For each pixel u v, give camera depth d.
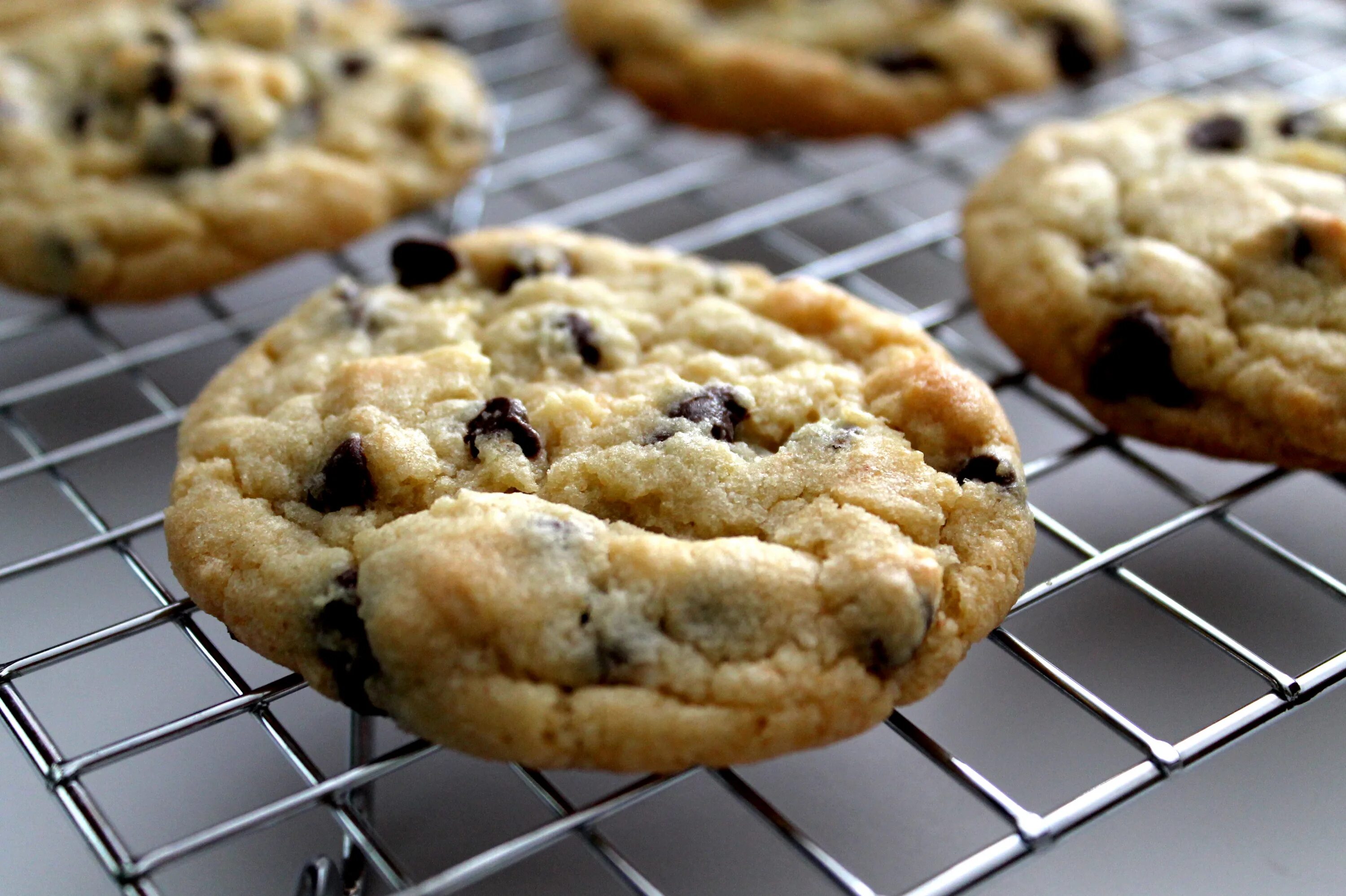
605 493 0.29
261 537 0.29
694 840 0.30
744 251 0.37
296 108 0.36
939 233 0.35
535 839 0.27
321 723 0.30
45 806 0.30
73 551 0.30
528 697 0.27
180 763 0.30
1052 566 0.32
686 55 0.38
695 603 0.28
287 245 0.34
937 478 0.29
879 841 0.29
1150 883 0.29
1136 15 0.41
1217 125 0.33
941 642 0.28
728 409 0.29
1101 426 0.32
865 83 0.37
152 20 0.36
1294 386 0.30
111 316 0.36
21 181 0.34
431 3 0.41
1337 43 0.41
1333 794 0.30
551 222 0.36
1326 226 0.31
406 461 0.29
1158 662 0.31
